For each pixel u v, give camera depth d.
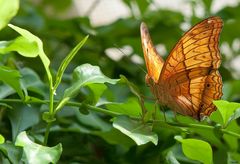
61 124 0.64
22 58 0.71
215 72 0.60
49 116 0.58
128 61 0.74
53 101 0.59
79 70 0.59
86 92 0.65
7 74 0.59
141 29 0.60
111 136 0.62
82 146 0.64
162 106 0.61
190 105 0.61
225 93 0.69
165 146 0.61
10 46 0.56
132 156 0.62
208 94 0.60
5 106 0.61
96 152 0.65
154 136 0.57
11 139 0.63
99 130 0.63
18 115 0.61
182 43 0.59
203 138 0.63
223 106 0.59
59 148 0.56
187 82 0.60
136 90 0.60
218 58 0.59
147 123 0.59
